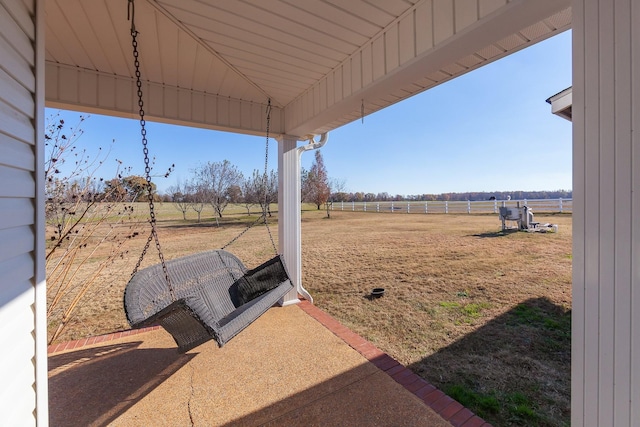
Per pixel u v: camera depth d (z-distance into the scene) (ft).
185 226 36.17
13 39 2.79
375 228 33.12
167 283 7.76
